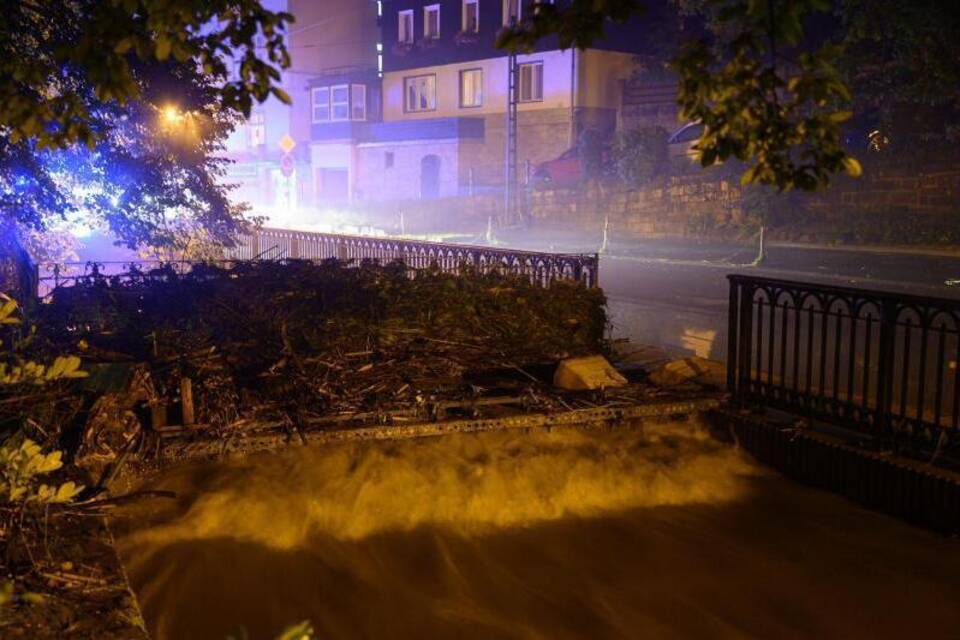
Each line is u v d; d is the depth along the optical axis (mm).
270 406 6457
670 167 33219
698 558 5398
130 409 5906
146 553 5254
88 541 4418
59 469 5289
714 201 30531
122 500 5023
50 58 8414
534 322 8008
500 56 42500
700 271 21875
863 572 5180
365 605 4797
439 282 8328
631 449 6758
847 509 6027
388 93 48625
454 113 45219
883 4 22641
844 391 9031
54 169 11672
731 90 3340
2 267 10289
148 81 11656
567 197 34812
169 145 12445
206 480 5938
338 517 5711
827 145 3244
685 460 6574
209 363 6711
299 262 9750
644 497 6227
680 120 3451
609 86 40219
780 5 3191
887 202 27484
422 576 5168
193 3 3619
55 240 14789
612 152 34625
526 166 40906
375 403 6648
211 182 13453
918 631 4613
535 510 6000
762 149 3359
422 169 45500
